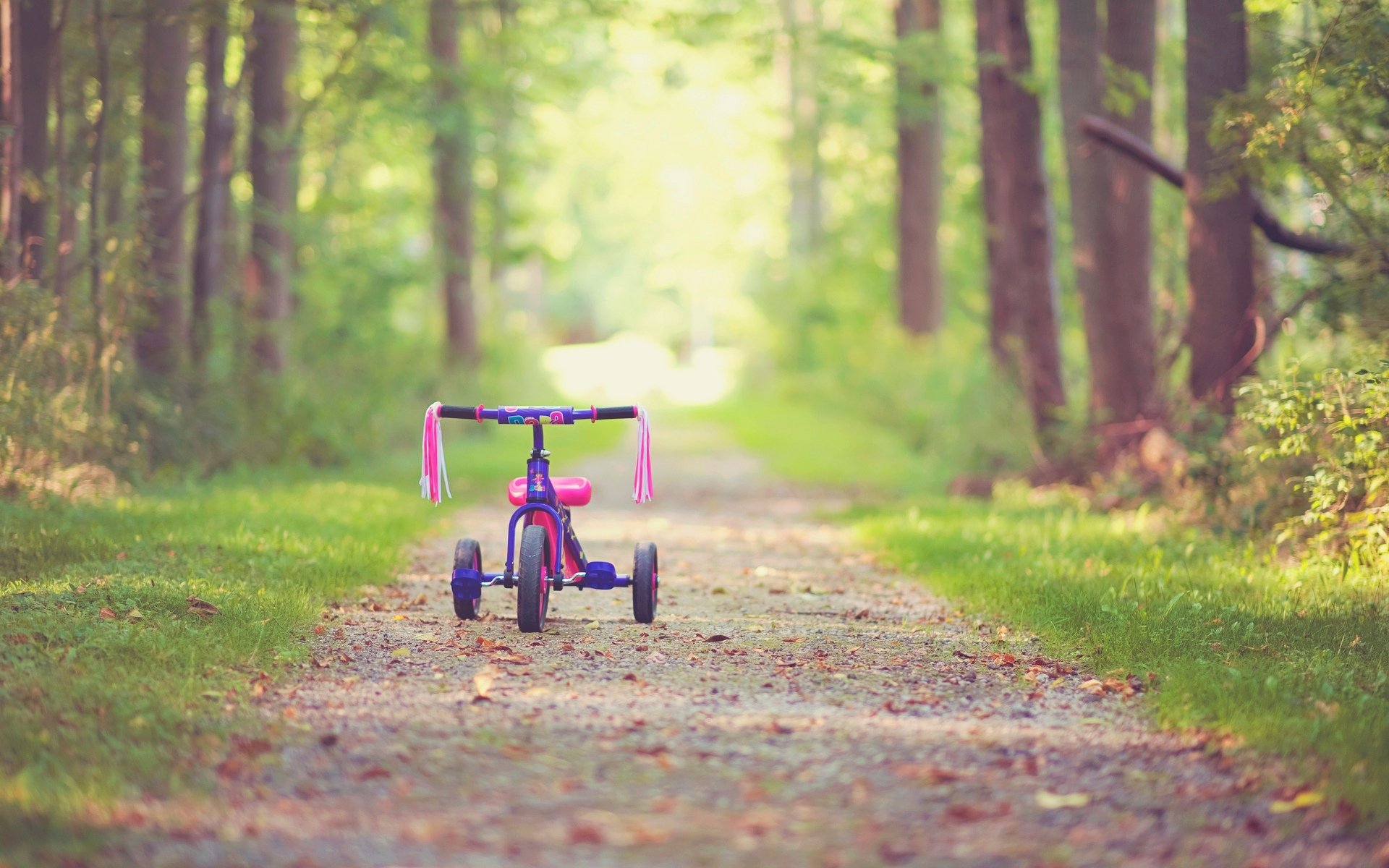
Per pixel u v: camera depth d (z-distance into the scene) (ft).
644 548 28.55
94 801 15.07
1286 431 33.32
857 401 117.39
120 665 21.25
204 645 22.84
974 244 128.98
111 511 38.91
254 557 32.55
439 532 44.60
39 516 35.70
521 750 17.93
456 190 101.71
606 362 244.22
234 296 66.64
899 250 113.50
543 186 223.71
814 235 170.30
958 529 43.29
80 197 48.14
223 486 52.29
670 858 14.02
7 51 44.11
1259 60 46.42
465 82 78.48
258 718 19.30
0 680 19.93
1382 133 37.01
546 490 27.04
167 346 57.31
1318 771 16.90
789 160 165.17
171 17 53.78
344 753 17.74
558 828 14.92
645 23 78.69
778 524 52.03
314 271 90.74
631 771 17.15
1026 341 61.52
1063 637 25.84
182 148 57.77
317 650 24.22
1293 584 30.17
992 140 74.84
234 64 76.38
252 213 72.33
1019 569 33.91
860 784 16.65
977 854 14.21
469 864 13.76
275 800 15.74
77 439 43.11
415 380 87.35
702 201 288.51
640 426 25.93
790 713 20.43
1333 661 22.89
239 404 60.23
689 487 71.56
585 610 30.42
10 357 39.32
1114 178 56.13
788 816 15.40
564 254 237.04
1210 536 37.91
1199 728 19.20
